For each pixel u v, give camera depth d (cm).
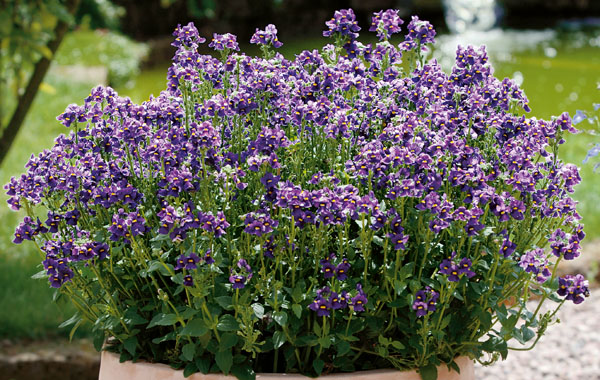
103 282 110
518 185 106
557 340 185
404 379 107
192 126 105
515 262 106
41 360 160
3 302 174
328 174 107
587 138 317
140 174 112
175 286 111
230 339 104
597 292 202
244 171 111
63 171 108
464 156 106
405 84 115
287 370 107
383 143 112
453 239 106
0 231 219
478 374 174
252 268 108
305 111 108
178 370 106
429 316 108
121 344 112
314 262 109
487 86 112
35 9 186
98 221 112
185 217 101
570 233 111
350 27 118
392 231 104
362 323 107
